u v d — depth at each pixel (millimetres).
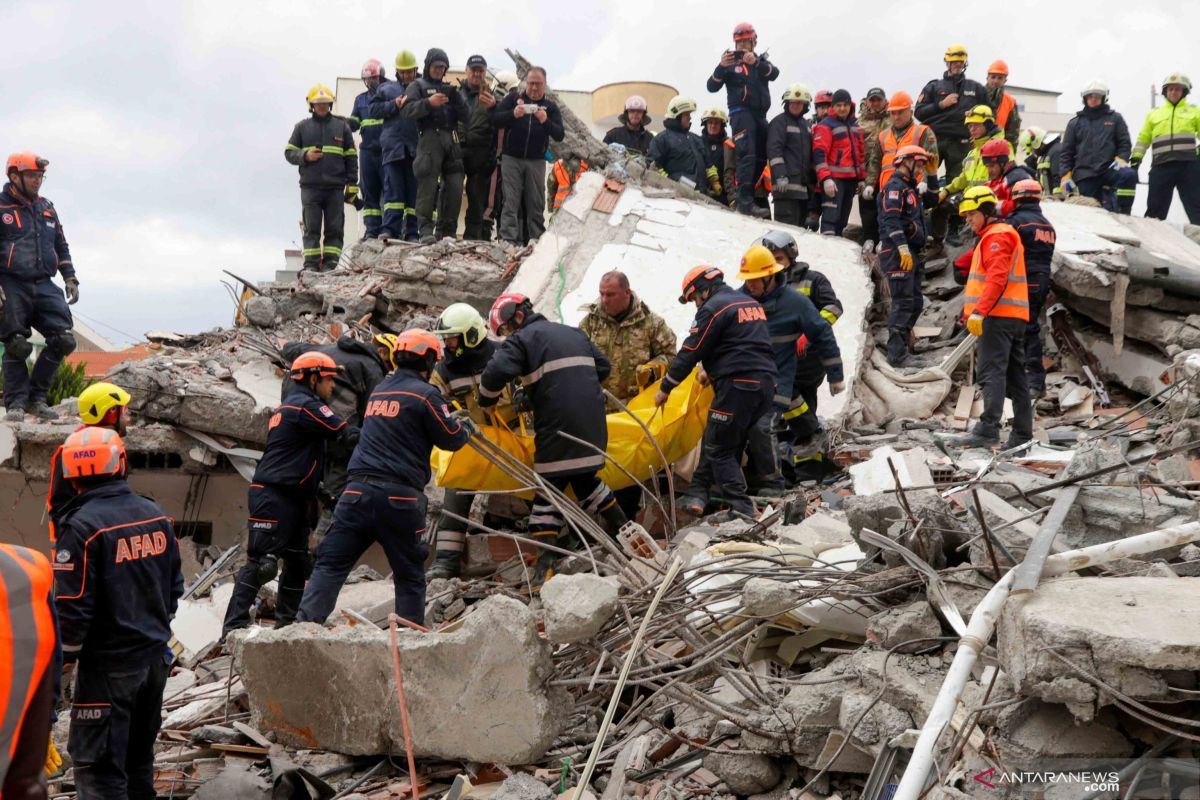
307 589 5770
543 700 4473
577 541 7086
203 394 8969
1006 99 12773
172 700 5992
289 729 5141
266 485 6781
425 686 4660
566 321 9750
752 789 4203
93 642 4359
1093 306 10336
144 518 4516
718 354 7164
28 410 9664
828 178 12172
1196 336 9727
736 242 10711
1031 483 5020
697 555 5316
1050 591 3584
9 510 9508
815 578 4668
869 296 10281
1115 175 13031
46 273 9562
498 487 7133
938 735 3334
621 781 4324
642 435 7488
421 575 5957
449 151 11977
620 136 13406
